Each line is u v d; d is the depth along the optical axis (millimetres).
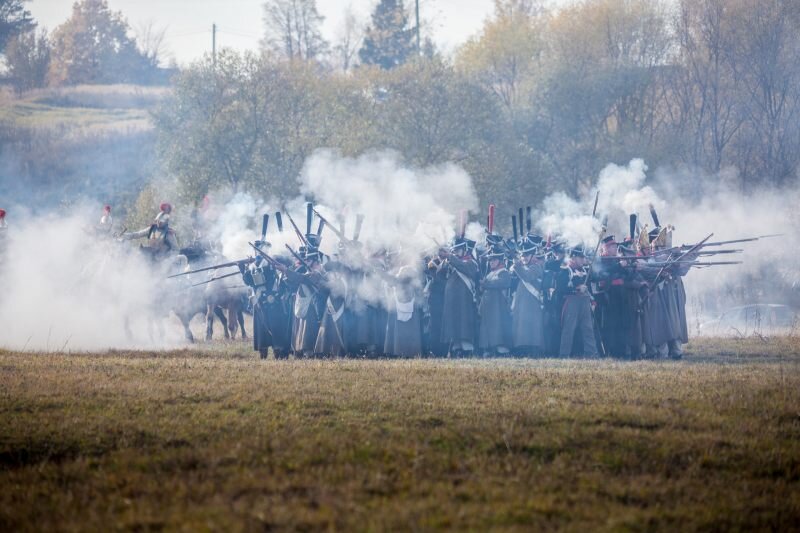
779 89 194250
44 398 48938
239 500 34281
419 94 170875
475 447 40438
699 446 40500
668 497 35438
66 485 36594
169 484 35938
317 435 41875
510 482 36438
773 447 40656
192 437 41750
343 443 40500
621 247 76312
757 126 196375
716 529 32688
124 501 34281
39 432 42344
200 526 31656
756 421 44656
